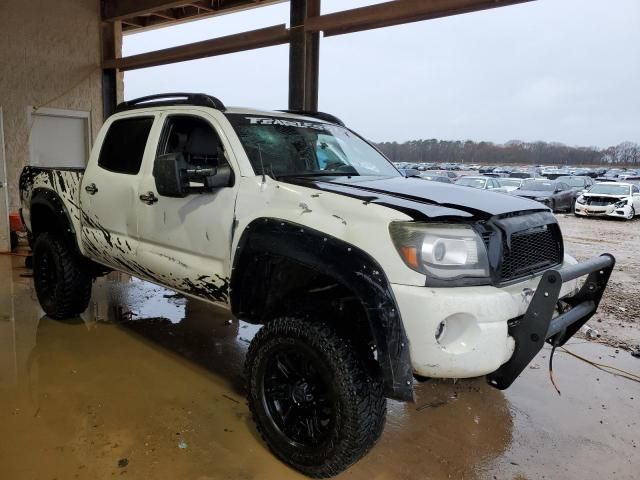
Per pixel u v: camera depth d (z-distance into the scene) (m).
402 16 6.08
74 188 4.21
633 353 4.47
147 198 3.44
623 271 8.34
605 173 46.25
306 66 7.02
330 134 3.82
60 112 10.36
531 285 2.52
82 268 4.43
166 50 9.12
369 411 2.37
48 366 3.72
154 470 2.58
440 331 2.28
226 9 9.65
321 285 2.70
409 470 2.68
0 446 2.71
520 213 2.66
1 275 6.28
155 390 3.43
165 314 5.04
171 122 3.54
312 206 2.60
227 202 2.94
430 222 2.30
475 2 5.50
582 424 3.22
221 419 3.10
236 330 4.66
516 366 2.41
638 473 2.72
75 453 2.68
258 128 3.28
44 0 9.88
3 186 7.31
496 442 2.98
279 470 2.63
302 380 2.65
